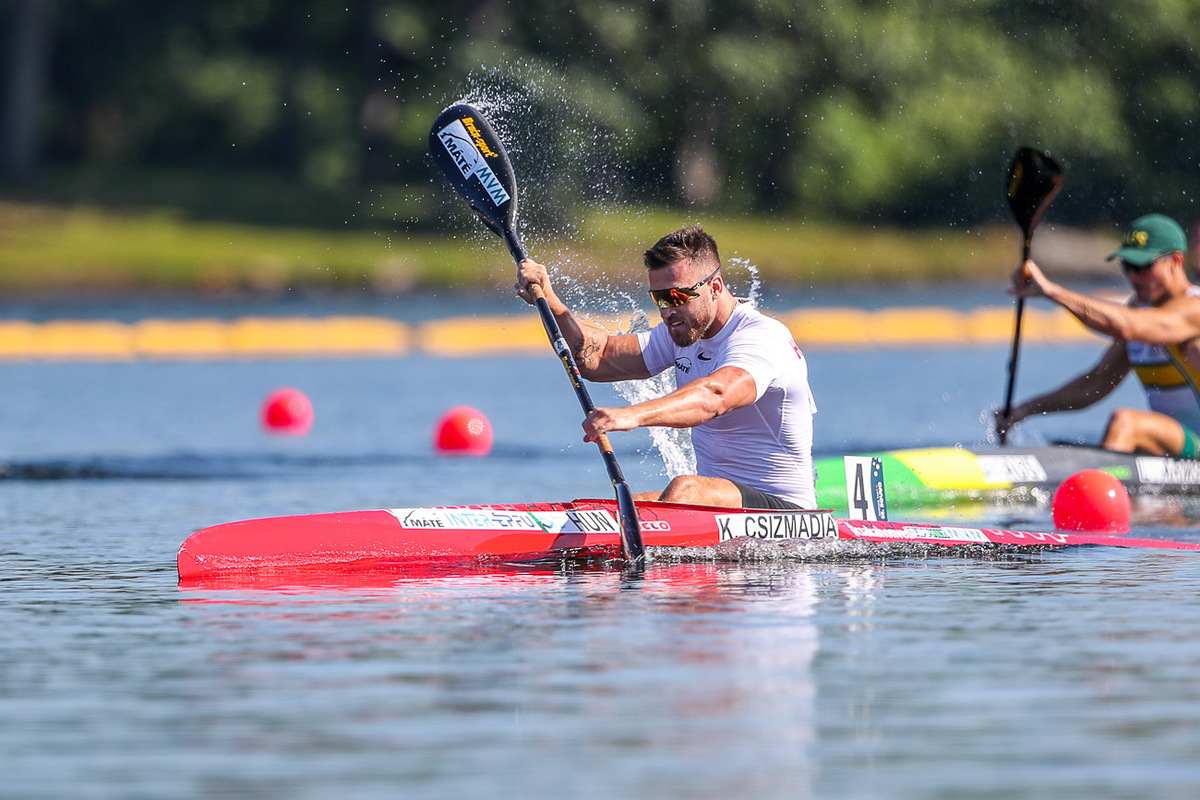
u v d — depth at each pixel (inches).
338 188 6387.8
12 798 534.3
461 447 1817.2
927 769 559.2
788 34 5536.4
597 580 942.4
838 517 1108.5
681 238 984.3
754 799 527.5
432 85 5974.4
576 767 561.0
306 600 878.4
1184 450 1494.8
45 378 2915.8
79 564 1027.9
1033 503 1412.4
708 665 711.7
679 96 5487.2
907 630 791.1
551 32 5285.4
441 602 869.8
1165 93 5255.9
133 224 5826.8
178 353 3550.7
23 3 6131.9
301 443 1919.3
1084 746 586.9
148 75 6742.1
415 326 3718.0
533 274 1067.3
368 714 631.8
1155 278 1448.1
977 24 5472.4
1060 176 1424.7
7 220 5767.7
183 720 626.2
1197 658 726.5
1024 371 2994.6
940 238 5762.8
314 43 6707.7
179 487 1498.5
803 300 4901.6
